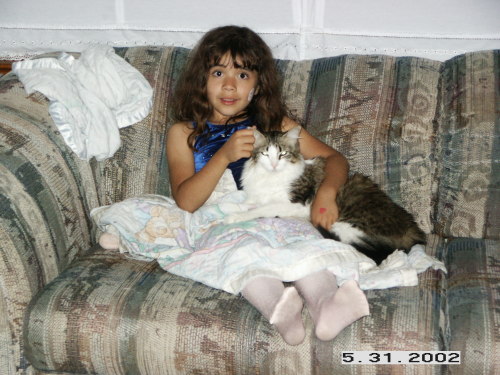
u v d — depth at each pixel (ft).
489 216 6.38
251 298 4.86
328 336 4.56
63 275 5.56
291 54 8.09
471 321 4.75
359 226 6.14
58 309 5.05
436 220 6.70
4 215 5.03
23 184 5.33
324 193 6.15
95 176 6.62
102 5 8.23
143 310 4.98
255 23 8.02
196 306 4.99
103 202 6.81
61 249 5.76
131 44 8.38
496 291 5.15
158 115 6.99
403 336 4.57
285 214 6.39
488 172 6.35
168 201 6.55
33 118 6.02
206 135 6.70
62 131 6.11
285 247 5.15
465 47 7.71
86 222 6.33
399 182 6.63
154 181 6.93
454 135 6.49
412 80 6.75
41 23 8.44
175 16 8.16
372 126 6.64
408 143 6.59
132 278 5.48
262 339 4.72
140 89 6.86
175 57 7.27
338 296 4.58
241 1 7.93
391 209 6.25
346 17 7.80
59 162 5.92
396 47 7.85
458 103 6.53
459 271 5.67
